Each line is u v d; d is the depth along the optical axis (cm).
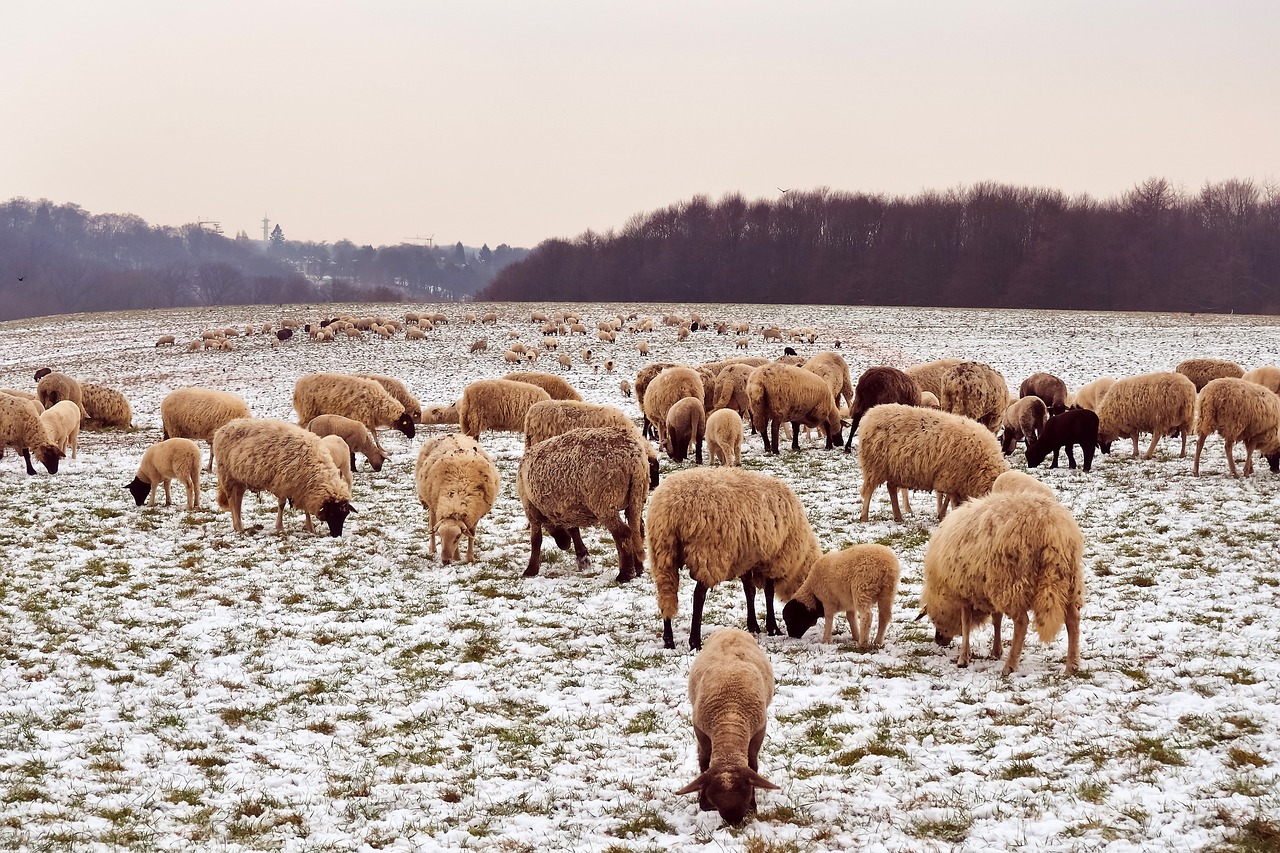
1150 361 4106
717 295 11988
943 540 874
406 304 8775
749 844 583
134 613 1084
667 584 935
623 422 1656
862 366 4297
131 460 2122
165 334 5862
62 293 16975
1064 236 10006
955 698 794
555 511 1148
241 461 1393
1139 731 699
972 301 10206
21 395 1972
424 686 885
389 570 1254
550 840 604
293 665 937
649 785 676
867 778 665
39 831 607
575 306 8350
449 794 673
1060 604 794
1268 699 730
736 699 613
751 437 2284
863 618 927
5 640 991
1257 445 1583
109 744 757
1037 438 1758
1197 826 557
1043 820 584
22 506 1612
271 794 675
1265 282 9688
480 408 1984
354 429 1986
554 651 963
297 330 5978
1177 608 973
